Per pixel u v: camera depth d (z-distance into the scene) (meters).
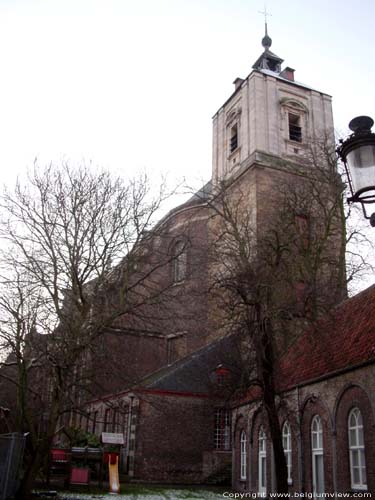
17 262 18.28
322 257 28.42
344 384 17.41
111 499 19.09
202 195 38.41
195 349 34.62
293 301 18.47
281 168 36.56
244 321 18.06
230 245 22.58
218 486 27.89
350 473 16.62
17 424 18.47
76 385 17.88
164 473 27.80
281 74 44.88
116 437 23.39
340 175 29.09
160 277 24.75
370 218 6.29
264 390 17.28
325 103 43.41
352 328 19.75
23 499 16.38
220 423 29.91
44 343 17.81
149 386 28.94
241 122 41.97
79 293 18.36
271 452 21.73
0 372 22.03
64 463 22.56
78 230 18.95
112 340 22.17
